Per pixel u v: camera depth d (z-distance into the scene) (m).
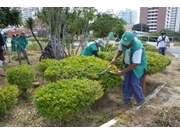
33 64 7.20
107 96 3.89
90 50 4.69
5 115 2.98
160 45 8.10
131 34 2.95
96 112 3.18
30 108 3.27
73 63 3.72
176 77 5.65
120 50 3.44
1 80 4.88
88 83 2.79
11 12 8.55
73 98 2.37
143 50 3.16
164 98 3.85
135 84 3.22
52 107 2.27
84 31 7.54
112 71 3.40
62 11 6.23
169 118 2.83
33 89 4.18
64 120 2.79
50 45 7.24
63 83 2.77
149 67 4.15
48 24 6.82
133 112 3.00
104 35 10.89
